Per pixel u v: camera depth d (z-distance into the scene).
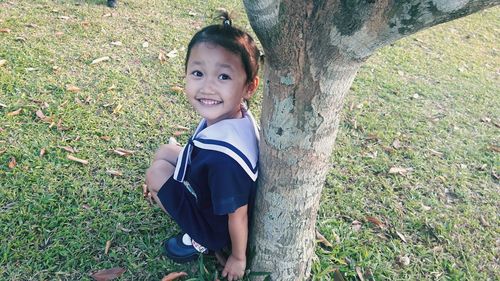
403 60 4.78
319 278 2.33
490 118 3.96
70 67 3.84
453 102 4.13
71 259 2.34
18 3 4.72
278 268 2.17
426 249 2.64
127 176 2.89
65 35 4.28
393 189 3.04
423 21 1.29
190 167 1.99
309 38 1.47
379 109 3.88
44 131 3.14
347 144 3.40
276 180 1.88
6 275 2.24
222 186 1.84
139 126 3.32
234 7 5.25
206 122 2.08
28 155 2.92
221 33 1.86
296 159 1.80
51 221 2.53
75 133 3.16
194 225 2.15
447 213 2.90
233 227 2.00
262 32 1.46
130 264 2.35
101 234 2.49
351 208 2.85
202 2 5.29
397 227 2.75
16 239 2.41
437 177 3.18
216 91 1.87
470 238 2.73
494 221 2.88
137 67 3.99
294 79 1.58
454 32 5.63
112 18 4.71
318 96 1.61
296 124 1.69
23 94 3.44
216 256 2.38
